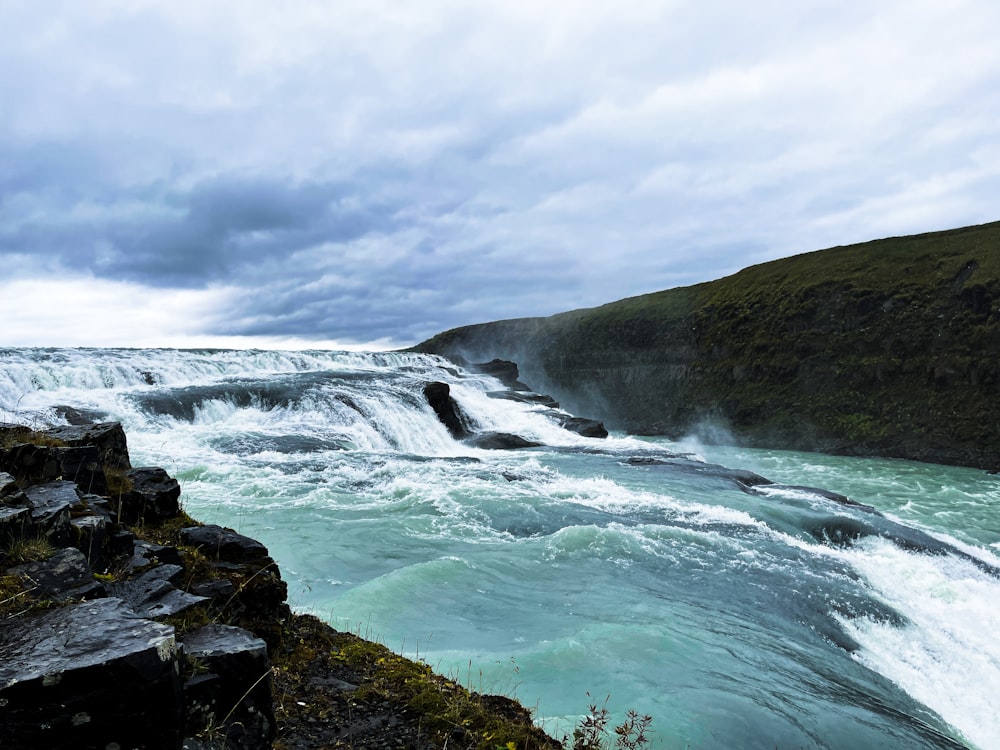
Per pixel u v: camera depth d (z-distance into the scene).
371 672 5.35
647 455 25.84
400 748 4.22
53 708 2.79
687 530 14.29
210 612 4.88
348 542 12.07
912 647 10.30
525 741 4.61
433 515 14.40
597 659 7.60
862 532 15.95
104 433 7.22
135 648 3.01
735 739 6.23
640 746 5.68
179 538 6.14
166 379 29.19
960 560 14.89
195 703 3.46
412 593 9.48
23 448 5.80
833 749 6.46
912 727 7.46
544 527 13.95
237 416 25.33
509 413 35.81
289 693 4.80
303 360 38.44
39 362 26.42
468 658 7.23
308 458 19.66
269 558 6.12
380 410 27.59
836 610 11.01
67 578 3.99
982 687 9.46
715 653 8.32
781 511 16.92
